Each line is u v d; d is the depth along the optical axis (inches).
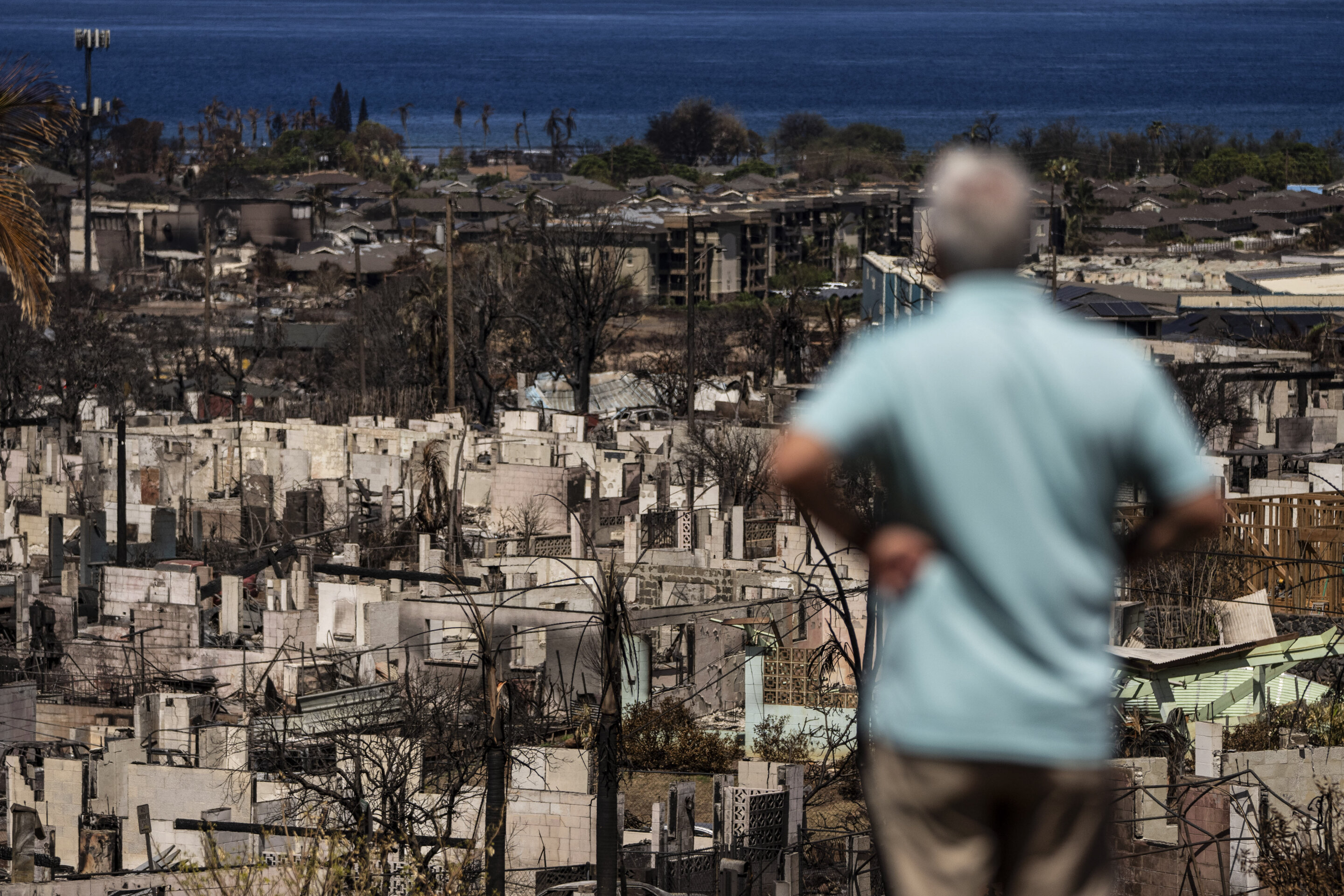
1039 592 196.9
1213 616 2097.7
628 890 1576.0
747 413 4382.4
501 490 3331.7
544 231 6146.7
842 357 211.0
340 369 6161.4
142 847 1726.1
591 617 2231.8
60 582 2773.1
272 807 1769.2
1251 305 5620.1
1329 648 1958.7
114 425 4284.0
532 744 1940.2
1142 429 198.4
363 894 1295.5
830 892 1646.2
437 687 2026.3
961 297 207.6
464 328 5521.7
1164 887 1412.4
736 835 1696.6
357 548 2751.0
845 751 2169.0
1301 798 1512.1
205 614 2554.1
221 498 3595.0
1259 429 3661.4
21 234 703.7
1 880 1675.7
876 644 1117.1
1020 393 197.9
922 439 198.4
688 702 2332.7
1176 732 1739.7
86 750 1961.1
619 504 3314.5
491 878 1330.0
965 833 202.2
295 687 2220.7
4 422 3614.7
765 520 2797.7
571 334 5802.2
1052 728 197.0
